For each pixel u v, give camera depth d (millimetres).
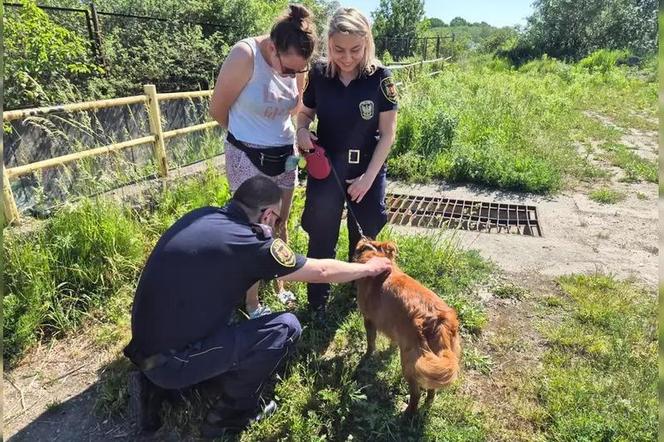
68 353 3049
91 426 2510
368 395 2715
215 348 2215
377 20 31016
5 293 3180
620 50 28141
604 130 9547
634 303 3590
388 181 6613
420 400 2686
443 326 2289
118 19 9070
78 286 3455
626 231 4969
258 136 2875
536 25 31781
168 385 2279
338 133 2889
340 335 3195
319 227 3104
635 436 2385
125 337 3143
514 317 3465
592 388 2727
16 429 2492
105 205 3816
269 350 2328
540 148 7637
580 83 16875
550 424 2535
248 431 2439
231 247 2129
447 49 30547
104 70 7531
